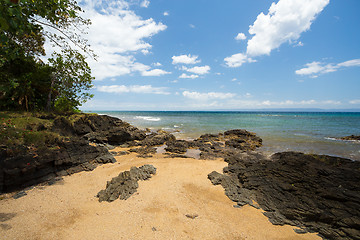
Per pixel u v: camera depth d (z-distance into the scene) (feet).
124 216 22.76
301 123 158.51
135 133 79.05
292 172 33.76
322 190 27.27
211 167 44.52
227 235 20.35
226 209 25.73
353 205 23.66
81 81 77.82
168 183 33.71
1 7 11.11
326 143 73.10
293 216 23.88
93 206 24.91
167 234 19.88
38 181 30.76
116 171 39.32
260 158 48.70
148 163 46.52
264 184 31.63
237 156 51.29
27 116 48.01
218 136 86.17
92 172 38.01
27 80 59.26
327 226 22.06
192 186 32.96
